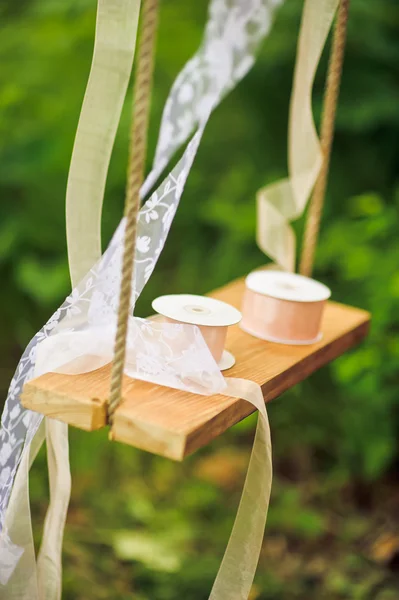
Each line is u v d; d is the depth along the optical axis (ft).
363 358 6.52
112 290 4.70
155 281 8.33
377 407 6.84
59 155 7.57
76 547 6.37
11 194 7.90
